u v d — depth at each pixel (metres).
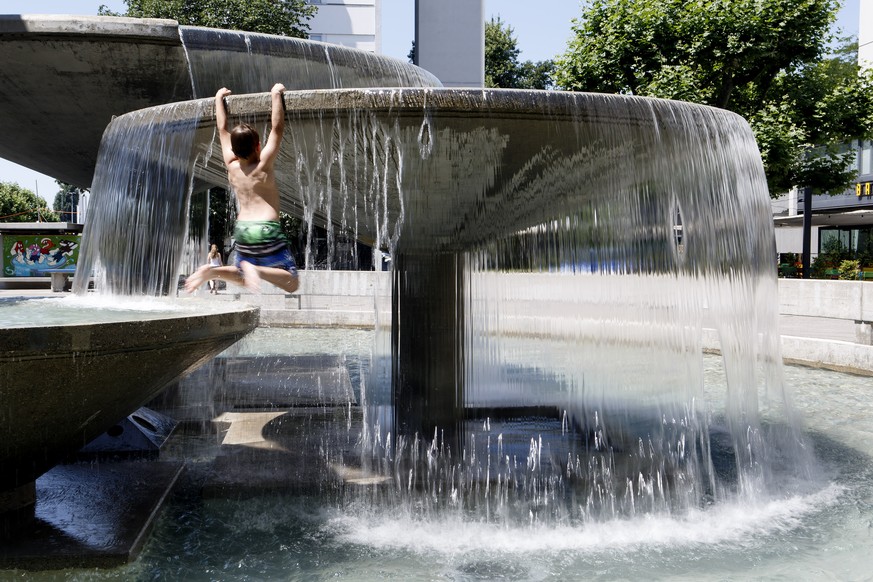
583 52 18.12
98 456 4.50
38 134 7.66
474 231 4.76
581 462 4.49
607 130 3.79
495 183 4.26
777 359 5.07
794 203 31.34
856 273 22.08
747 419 4.75
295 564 3.12
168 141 4.24
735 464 4.62
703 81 17.27
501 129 3.72
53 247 24.25
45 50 5.84
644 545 3.37
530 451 4.70
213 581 2.94
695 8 16.67
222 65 6.07
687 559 3.21
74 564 3.01
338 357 8.79
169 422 5.29
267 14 24.34
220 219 23.94
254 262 3.33
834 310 8.57
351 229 5.78
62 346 2.73
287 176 4.55
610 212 4.55
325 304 15.63
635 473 4.31
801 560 3.20
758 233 4.43
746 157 4.33
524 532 3.50
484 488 4.04
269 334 11.56
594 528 3.56
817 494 4.12
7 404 2.77
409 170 4.09
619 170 4.21
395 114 3.60
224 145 3.63
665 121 3.89
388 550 3.28
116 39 5.71
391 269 4.88
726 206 4.26
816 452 4.98
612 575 3.04
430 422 4.74
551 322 10.65
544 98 3.62
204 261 11.00
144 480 4.02
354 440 4.86
